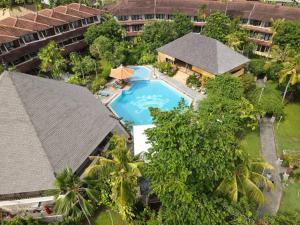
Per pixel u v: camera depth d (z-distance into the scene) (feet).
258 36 223.71
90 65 193.06
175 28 221.87
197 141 70.03
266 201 106.32
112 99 174.60
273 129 147.64
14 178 89.30
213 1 248.73
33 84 106.22
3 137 93.45
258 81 191.93
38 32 197.06
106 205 100.17
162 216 84.17
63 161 94.07
